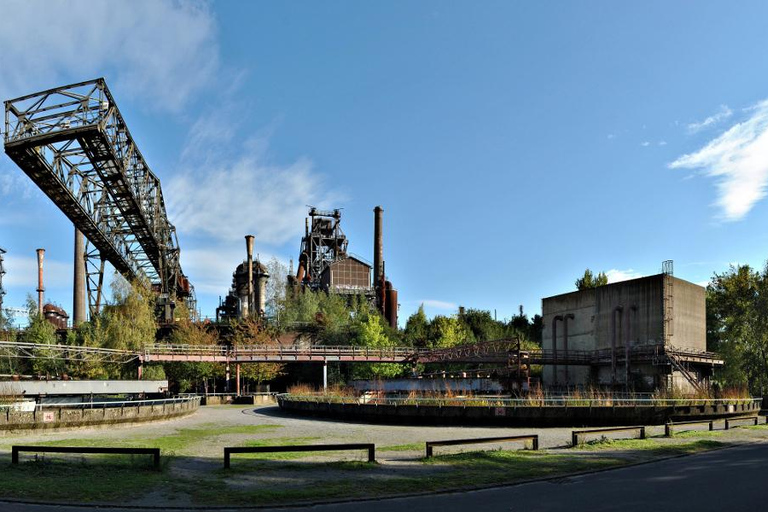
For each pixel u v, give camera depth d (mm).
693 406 39375
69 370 64062
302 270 131625
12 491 14578
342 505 14094
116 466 18547
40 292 112375
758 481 16812
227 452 18234
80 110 52062
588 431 24156
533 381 76312
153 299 80125
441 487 15898
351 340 84562
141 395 55344
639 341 65062
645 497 14781
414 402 41062
